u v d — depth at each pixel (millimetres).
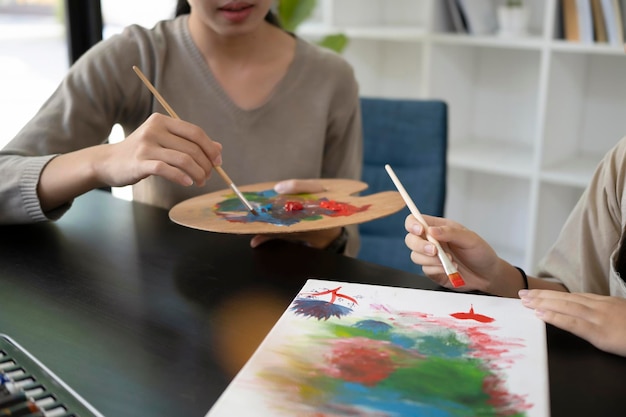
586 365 663
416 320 714
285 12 2176
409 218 870
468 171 2693
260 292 830
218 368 659
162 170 905
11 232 1037
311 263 918
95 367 659
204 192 1259
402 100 1808
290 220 943
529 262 2275
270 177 1282
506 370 616
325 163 1427
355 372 610
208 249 969
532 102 2479
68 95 1205
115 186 975
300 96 1319
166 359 675
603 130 2344
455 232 838
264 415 547
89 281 862
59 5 2211
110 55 1239
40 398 587
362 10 2656
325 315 723
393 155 1807
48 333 729
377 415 548
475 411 555
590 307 724
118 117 1288
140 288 842
